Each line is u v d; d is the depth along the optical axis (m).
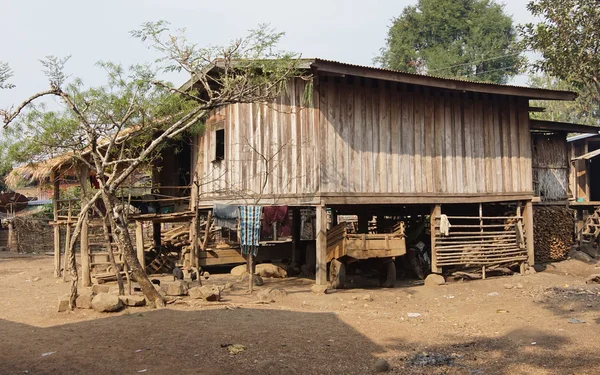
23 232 30.89
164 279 16.75
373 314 10.77
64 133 11.55
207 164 17.39
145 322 9.67
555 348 7.84
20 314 10.91
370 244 14.32
